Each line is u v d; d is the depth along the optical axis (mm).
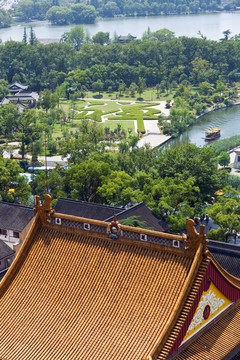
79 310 62469
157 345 56094
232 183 194375
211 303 63844
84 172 157500
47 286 65375
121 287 62188
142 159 176625
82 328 60938
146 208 133875
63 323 62000
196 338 62062
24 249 67875
